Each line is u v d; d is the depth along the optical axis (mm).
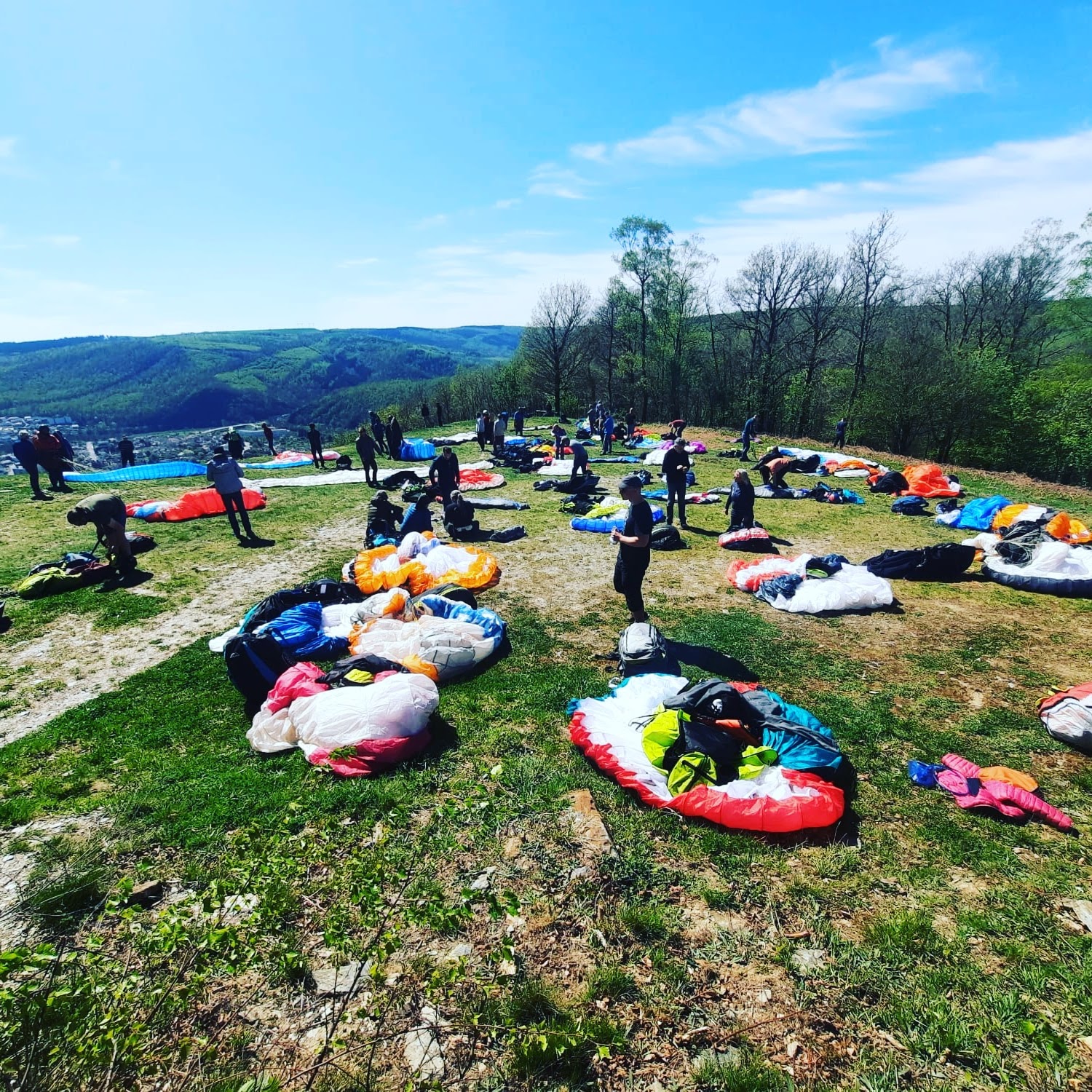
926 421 26703
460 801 4297
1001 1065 2619
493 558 9742
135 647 7023
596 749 4738
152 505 12688
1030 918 3369
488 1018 2850
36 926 3301
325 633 6836
